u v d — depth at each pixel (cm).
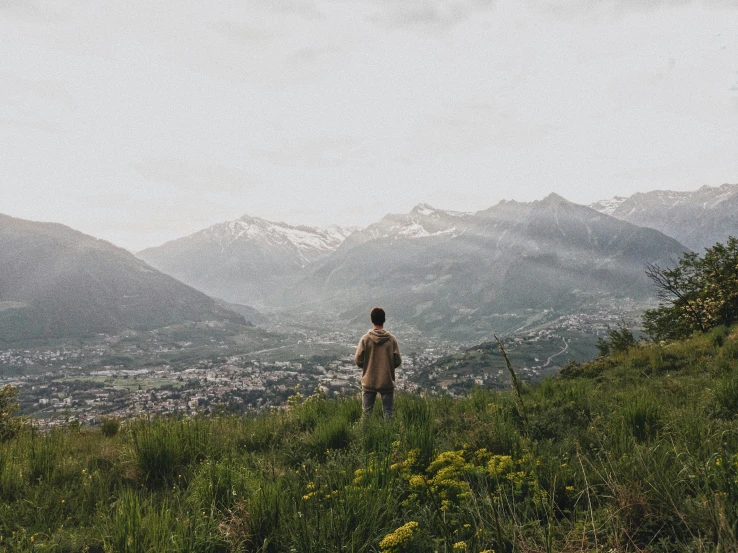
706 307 1878
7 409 884
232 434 750
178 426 682
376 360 794
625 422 578
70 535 381
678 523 300
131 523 352
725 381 744
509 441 530
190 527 373
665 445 443
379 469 433
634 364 1454
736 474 329
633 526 316
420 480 401
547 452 492
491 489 391
